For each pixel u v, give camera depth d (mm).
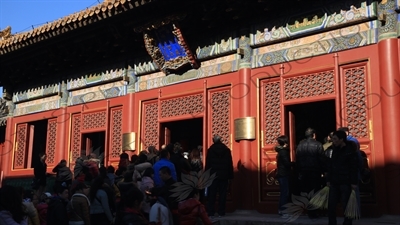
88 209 9070
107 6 15266
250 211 13461
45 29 17250
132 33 16766
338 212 11852
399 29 11500
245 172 13688
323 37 12828
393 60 11453
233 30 14680
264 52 14023
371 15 11891
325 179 11969
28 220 9820
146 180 10602
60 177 15359
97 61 18938
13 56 19812
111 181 11742
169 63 15977
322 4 12859
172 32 15312
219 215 12789
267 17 13984
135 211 7816
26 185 20797
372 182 11461
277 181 13180
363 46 12055
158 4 14617
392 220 10812
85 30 16891
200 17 15102
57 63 19734
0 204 7922
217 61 15117
